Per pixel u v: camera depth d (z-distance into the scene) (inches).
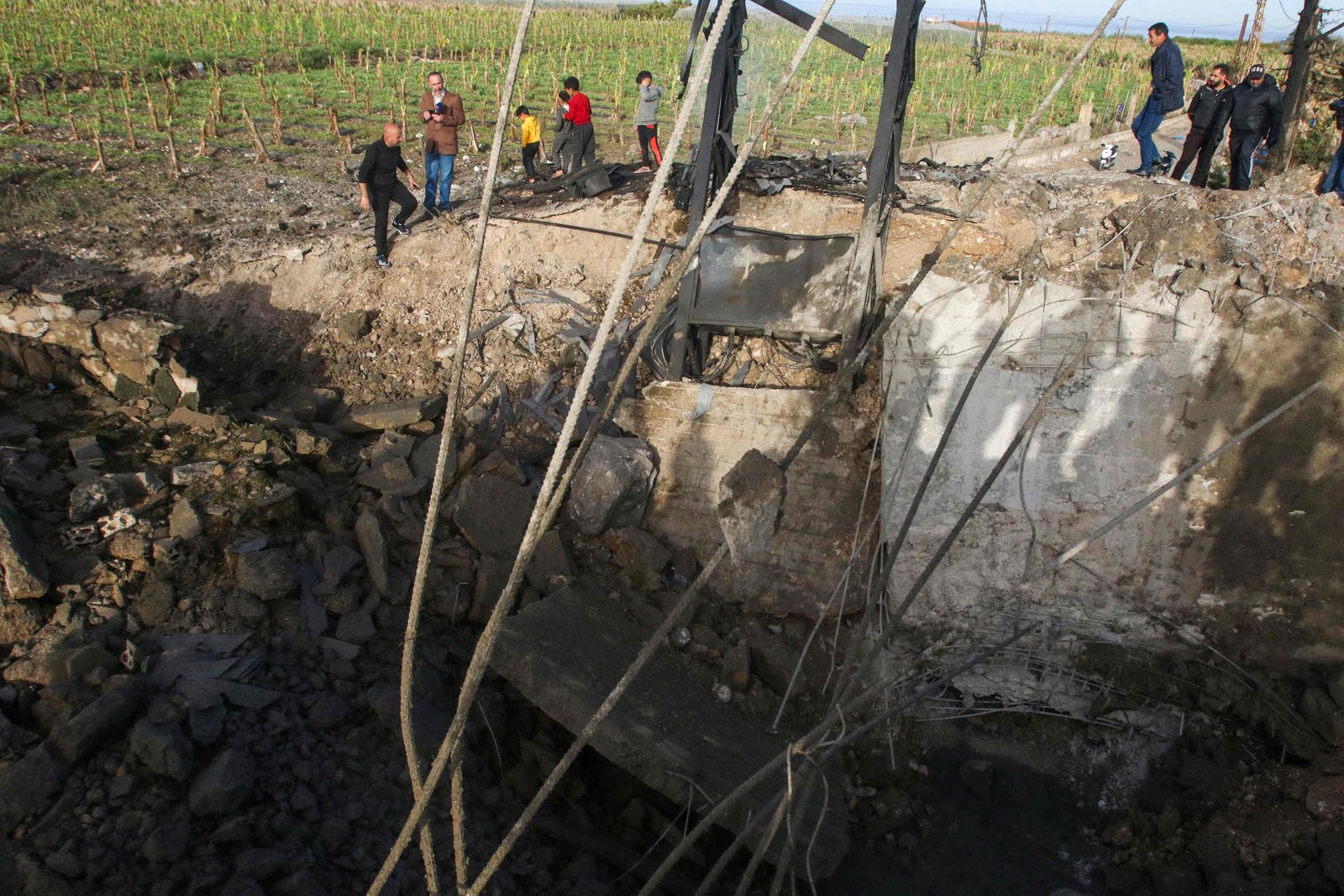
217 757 225.6
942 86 1267.2
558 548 324.5
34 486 274.7
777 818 121.6
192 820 213.6
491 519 321.7
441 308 392.5
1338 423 312.7
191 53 1026.7
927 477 134.9
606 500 333.7
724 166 375.2
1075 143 719.1
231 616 263.1
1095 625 339.9
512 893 236.4
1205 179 417.1
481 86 999.6
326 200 517.3
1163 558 332.8
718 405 353.7
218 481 297.9
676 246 365.7
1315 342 311.3
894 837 311.1
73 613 249.8
